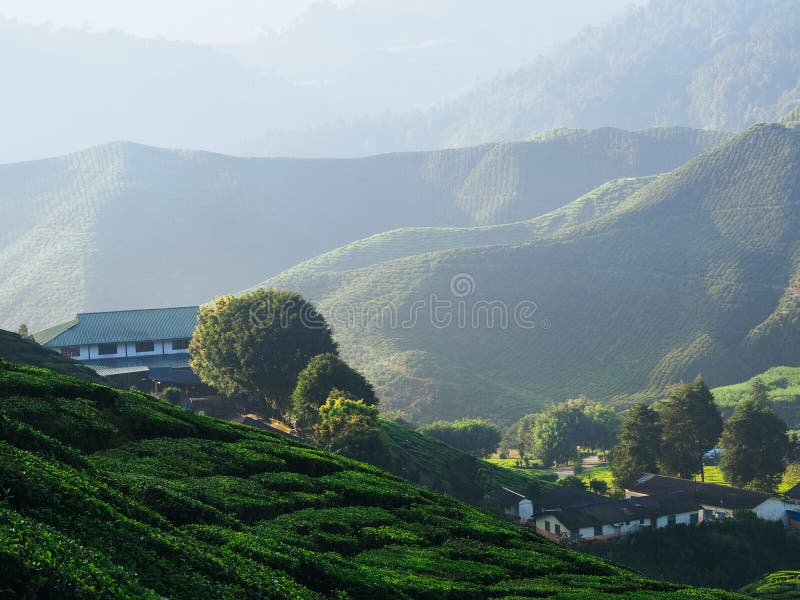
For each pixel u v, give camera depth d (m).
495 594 33.22
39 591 14.88
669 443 130.25
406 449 110.00
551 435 172.25
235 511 34.41
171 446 41.12
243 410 112.00
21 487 19.42
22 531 16.23
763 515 108.94
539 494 111.56
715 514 110.06
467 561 37.78
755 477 124.50
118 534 19.89
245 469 41.75
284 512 37.53
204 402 111.44
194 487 35.22
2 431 25.03
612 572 45.12
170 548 20.88
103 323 124.56
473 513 50.78
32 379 40.84
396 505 45.00
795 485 124.88
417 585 31.03
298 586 24.11
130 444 39.94
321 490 42.47
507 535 45.78
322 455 51.09
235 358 103.62
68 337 119.62
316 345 106.12
